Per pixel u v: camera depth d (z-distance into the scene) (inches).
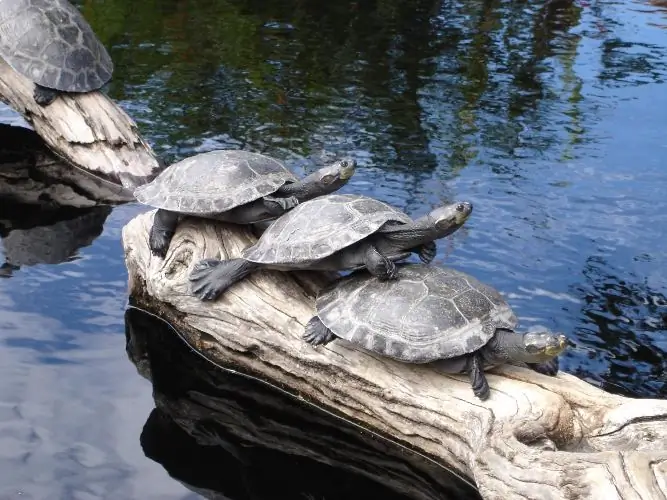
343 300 95.5
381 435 97.3
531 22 221.9
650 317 109.0
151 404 98.4
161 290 104.0
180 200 102.8
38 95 134.1
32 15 135.6
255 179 103.0
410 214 123.4
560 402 91.5
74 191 130.6
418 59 188.9
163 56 182.9
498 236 120.4
